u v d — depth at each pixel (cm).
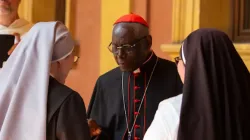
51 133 240
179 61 244
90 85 511
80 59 521
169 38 443
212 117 212
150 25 457
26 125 239
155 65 334
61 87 252
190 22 421
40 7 568
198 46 226
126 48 301
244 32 430
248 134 221
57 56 260
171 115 227
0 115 247
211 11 426
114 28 308
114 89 335
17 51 263
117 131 325
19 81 247
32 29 263
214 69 221
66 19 532
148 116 321
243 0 434
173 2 432
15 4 446
